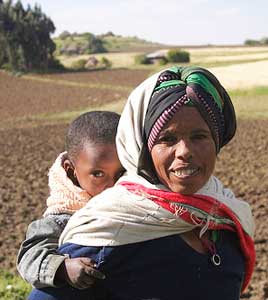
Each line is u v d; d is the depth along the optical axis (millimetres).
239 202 2586
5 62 93562
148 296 2371
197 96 2320
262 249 9414
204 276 2404
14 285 7469
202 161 2342
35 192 15289
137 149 2396
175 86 2348
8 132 33531
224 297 2436
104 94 56875
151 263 2367
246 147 23531
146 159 2398
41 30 93562
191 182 2332
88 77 77312
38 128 35406
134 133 2404
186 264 2387
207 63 88750
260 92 47781
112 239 2348
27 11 94438
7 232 10906
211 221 2418
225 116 2471
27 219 11969
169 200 2346
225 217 2488
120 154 2469
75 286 2371
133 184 2416
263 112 37750
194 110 2326
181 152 2309
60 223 2627
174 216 2342
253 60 88188
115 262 2369
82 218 2420
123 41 191125
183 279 2381
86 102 51188
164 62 95375
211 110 2350
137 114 2400
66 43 154625
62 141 28516
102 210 2387
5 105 51062
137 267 2369
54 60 96000
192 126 2320
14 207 13289
